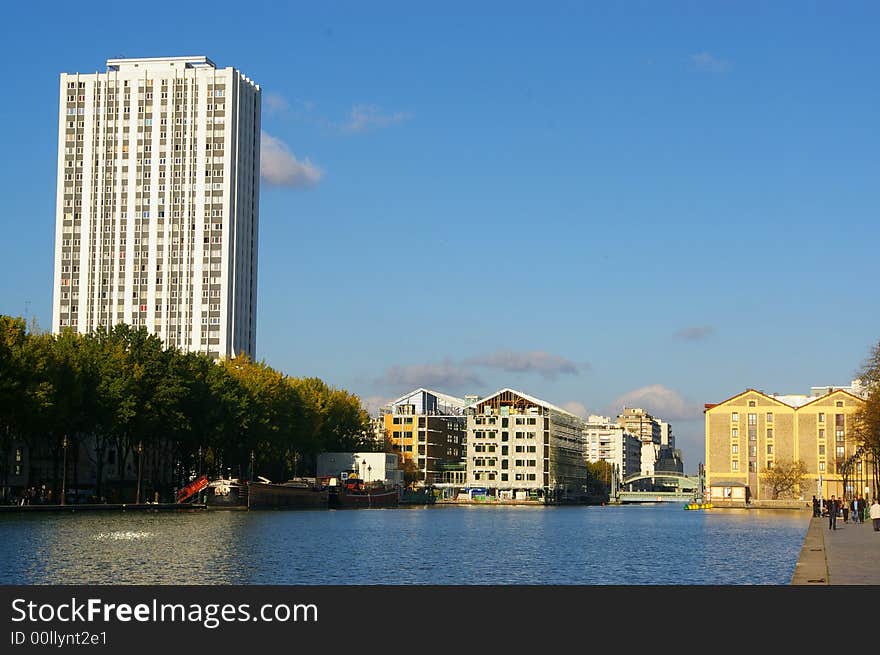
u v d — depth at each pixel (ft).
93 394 524.93
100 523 421.59
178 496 640.17
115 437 569.64
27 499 540.93
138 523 433.48
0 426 479.82
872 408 477.36
